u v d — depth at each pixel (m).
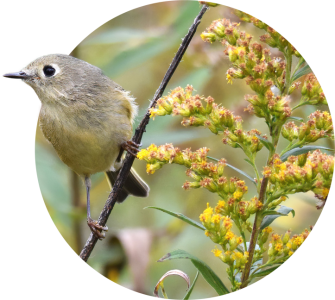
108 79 8.62
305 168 5.70
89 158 8.45
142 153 6.27
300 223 8.05
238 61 6.01
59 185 8.26
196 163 6.14
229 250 5.80
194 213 9.09
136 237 7.66
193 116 6.23
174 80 8.64
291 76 6.17
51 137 8.41
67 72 8.31
